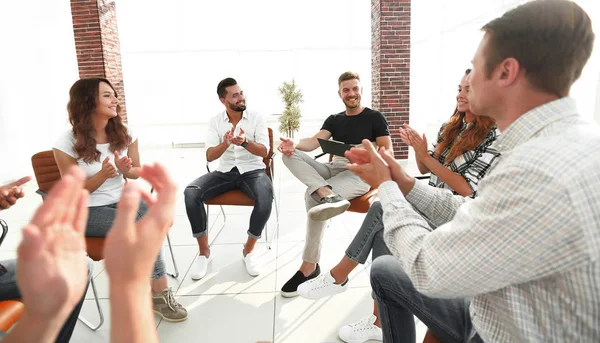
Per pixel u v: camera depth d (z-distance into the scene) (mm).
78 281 540
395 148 6117
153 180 623
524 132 783
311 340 1805
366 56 8516
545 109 767
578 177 646
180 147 8383
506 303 810
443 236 797
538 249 683
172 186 617
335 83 8578
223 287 2297
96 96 2043
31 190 4949
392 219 946
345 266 1793
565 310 743
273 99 8656
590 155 665
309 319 1966
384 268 1196
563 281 721
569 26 728
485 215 740
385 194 995
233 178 2635
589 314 714
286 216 3527
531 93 783
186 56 8289
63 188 540
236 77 8461
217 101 8445
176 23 8141
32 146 5590
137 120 8484
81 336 1872
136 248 554
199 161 6684
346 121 2762
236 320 1973
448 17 6984
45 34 6000
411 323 1238
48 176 2209
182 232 3201
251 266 2439
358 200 2453
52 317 521
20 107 5363
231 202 2594
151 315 568
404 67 5883
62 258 522
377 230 1720
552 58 742
